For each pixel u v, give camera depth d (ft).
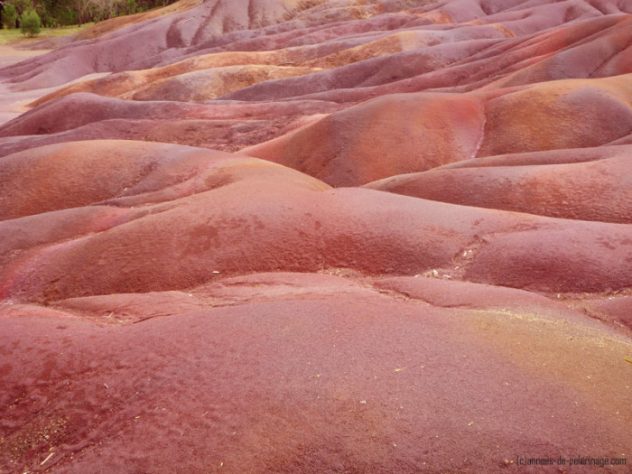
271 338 16.39
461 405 13.41
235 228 31.99
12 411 15.03
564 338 18.12
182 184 43.57
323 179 56.49
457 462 12.00
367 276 29.32
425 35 145.28
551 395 14.01
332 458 12.17
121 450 13.02
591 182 38.50
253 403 13.65
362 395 13.66
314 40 175.73
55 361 16.40
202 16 221.66
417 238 30.81
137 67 191.72
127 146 50.62
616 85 64.03
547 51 98.68
